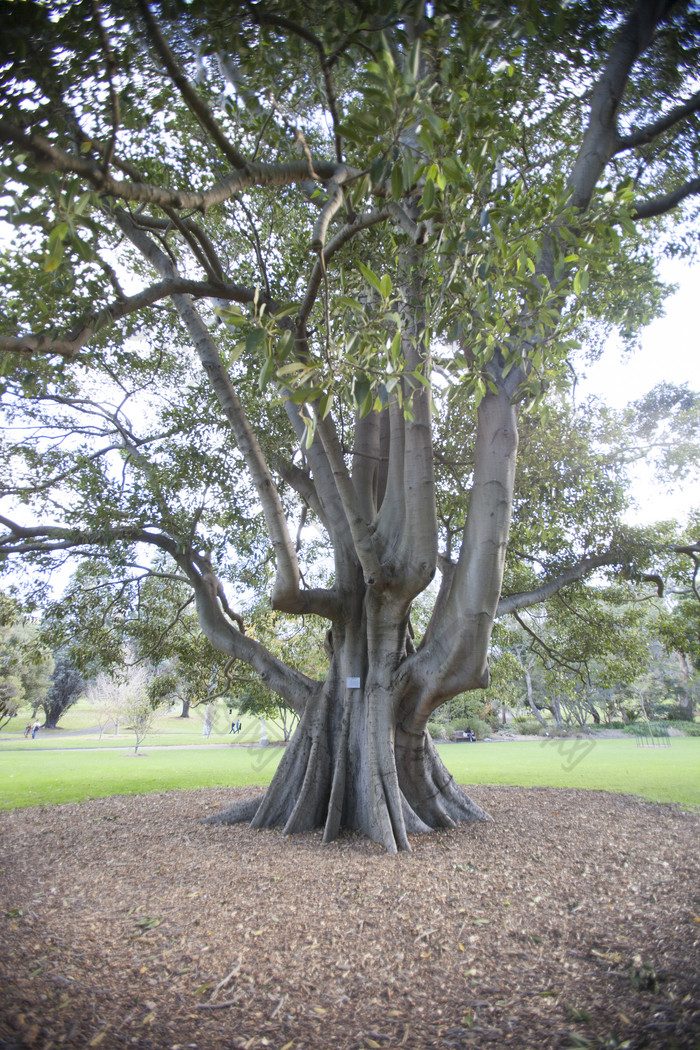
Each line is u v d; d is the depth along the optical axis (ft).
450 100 13.34
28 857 23.80
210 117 11.60
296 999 11.91
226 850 24.12
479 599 22.68
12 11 11.30
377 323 13.48
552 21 13.41
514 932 14.92
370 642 27.66
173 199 11.14
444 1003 11.71
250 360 29.04
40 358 23.08
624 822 29.55
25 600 34.09
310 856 22.85
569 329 15.96
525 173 23.47
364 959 13.57
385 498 28.89
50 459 34.86
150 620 36.96
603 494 34.12
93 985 12.13
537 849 23.86
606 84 20.67
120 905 17.26
